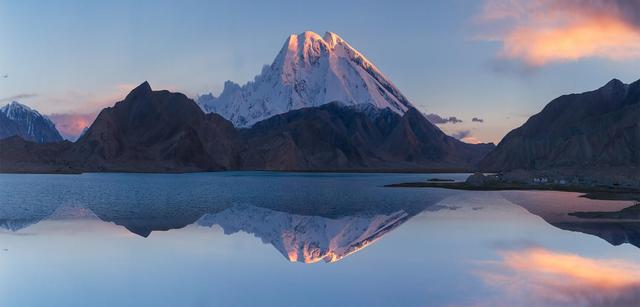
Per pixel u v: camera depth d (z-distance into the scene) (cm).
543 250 3189
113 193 8450
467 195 7894
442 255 3078
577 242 3447
